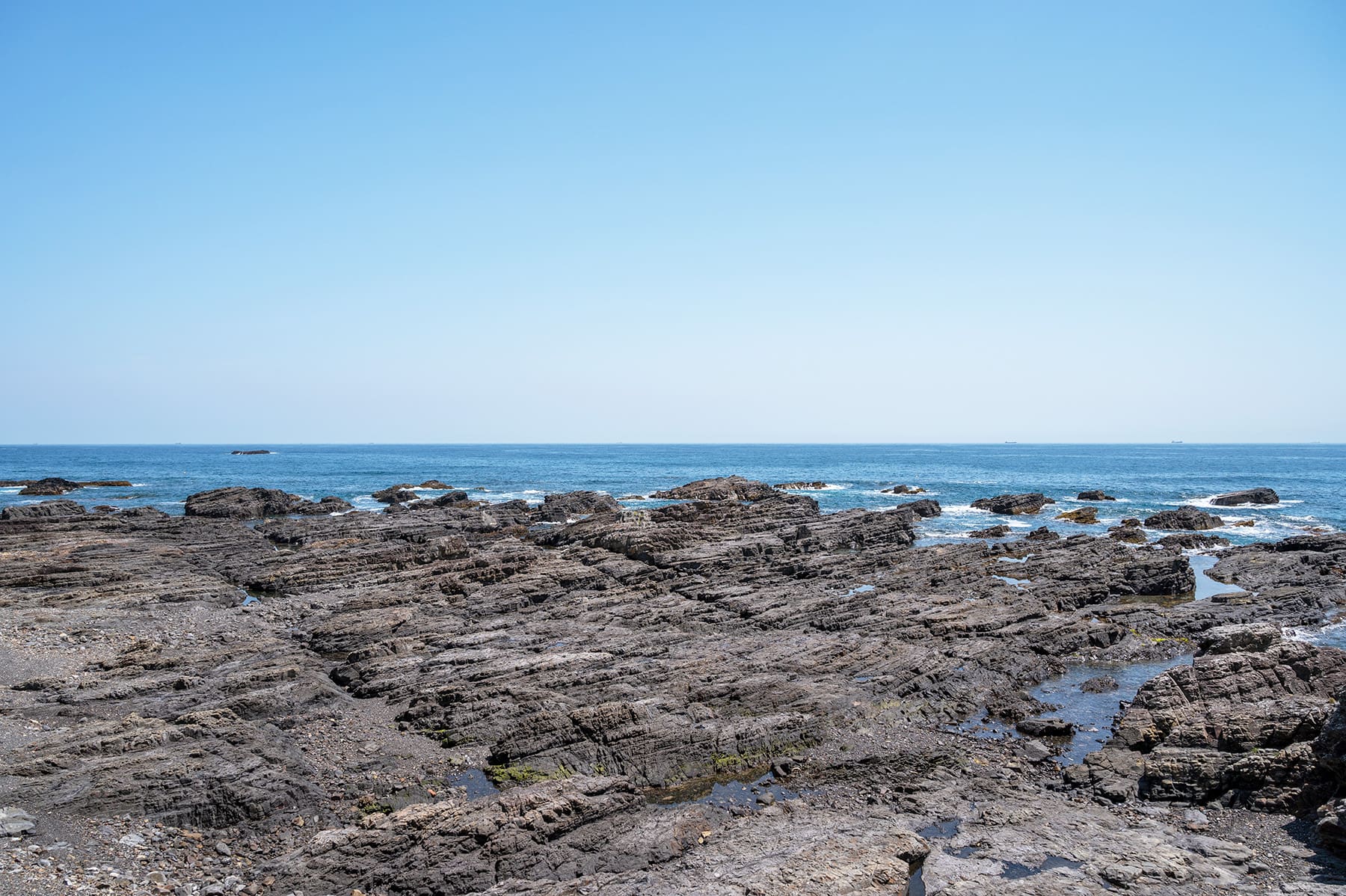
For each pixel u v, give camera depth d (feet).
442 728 76.18
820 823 58.80
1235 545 196.54
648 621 112.06
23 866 48.44
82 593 124.06
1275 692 77.87
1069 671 99.35
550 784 60.23
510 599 124.36
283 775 63.16
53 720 73.92
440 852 53.06
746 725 74.02
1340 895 48.19
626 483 428.56
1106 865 52.19
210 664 91.40
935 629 108.78
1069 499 325.01
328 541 175.63
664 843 55.77
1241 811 61.00
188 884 50.80
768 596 124.47
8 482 372.38
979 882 50.44
